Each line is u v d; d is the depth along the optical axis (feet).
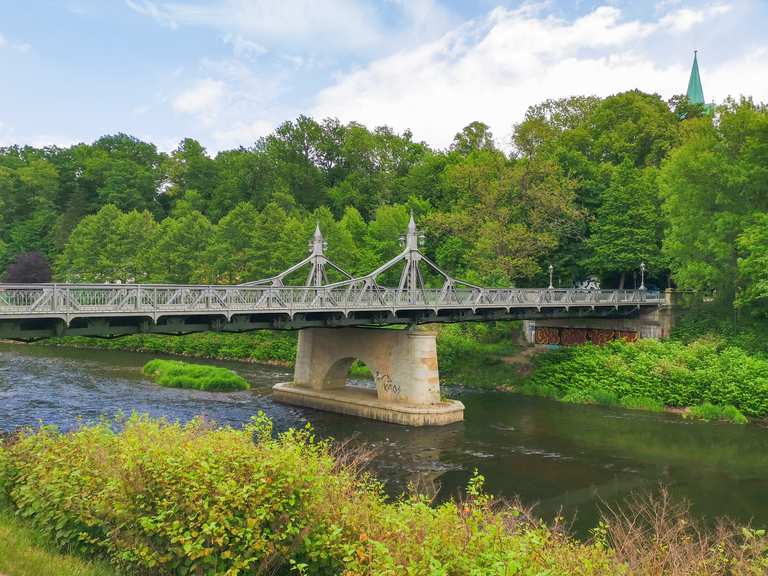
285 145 294.05
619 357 126.72
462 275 183.62
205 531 25.29
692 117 234.58
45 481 32.96
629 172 170.09
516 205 181.98
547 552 27.84
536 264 167.94
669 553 31.24
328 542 27.14
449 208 227.61
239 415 100.89
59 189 309.01
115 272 214.28
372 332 109.09
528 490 69.10
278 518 27.27
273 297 81.41
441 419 100.32
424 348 104.53
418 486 69.31
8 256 267.39
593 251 176.65
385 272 193.98
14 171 310.65
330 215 205.36
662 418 106.93
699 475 75.10
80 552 30.53
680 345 130.41
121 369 142.20
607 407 116.16
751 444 90.02
